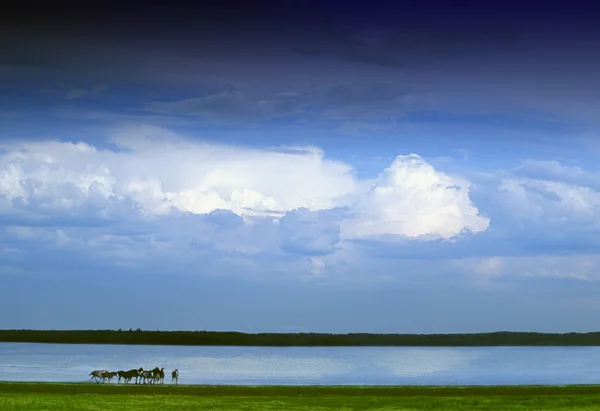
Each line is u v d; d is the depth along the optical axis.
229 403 51.97
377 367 160.00
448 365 176.50
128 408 47.84
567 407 50.75
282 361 198.12
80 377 101.44
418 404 52.44
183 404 50.81
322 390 70.19
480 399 57.06
